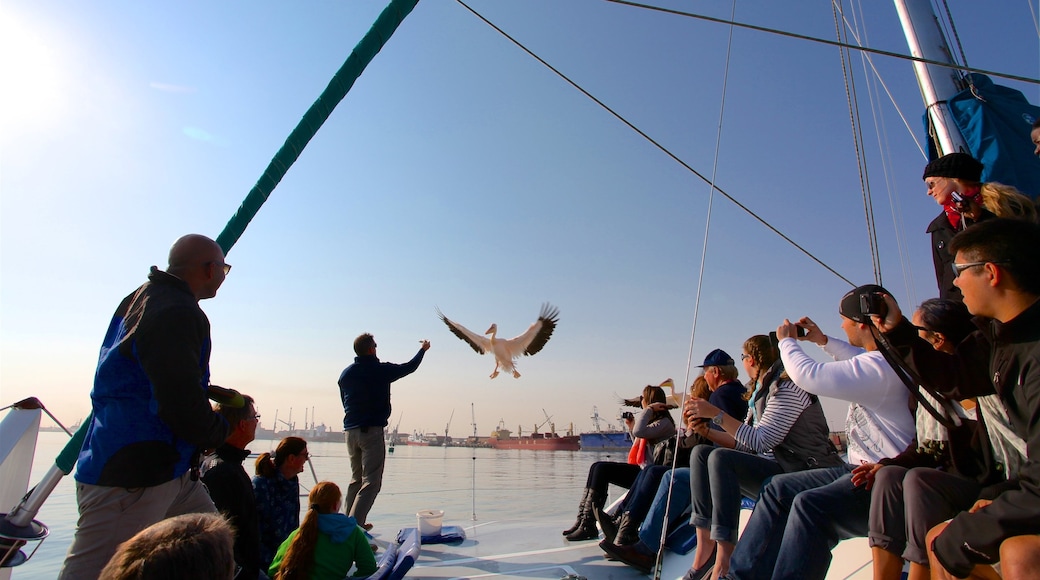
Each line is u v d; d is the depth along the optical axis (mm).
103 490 2521
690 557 3932
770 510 2934
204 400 2605
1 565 2811
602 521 4355
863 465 2656
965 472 2361
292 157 2898
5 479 3299
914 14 4363
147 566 1255
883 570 2393
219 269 2881
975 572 2078
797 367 2979
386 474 12719
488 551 4758
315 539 3631
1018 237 1942
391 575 3529
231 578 1426
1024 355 1861
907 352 2521
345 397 5863
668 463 4535
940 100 4191
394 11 2979
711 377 4465
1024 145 3857
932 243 3613
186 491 2885
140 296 2693
